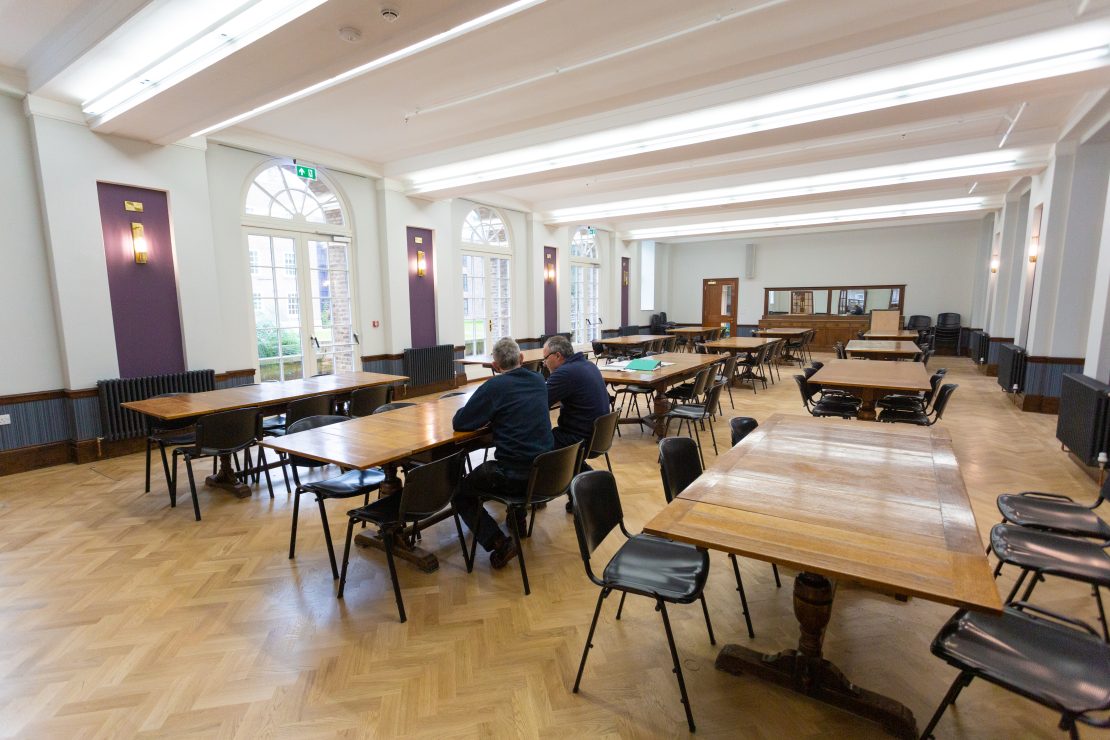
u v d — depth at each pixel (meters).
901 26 3.72
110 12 3.37
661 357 6.48
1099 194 5.84
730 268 15.66
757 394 7.89
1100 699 1.27
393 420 3.28
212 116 4.33
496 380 2.79
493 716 1.83
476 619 2.40
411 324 7.98
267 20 3.07
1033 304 6.46
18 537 3.24
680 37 3.80
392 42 3.24
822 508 1.73
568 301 11.52
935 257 12.97
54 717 1.83
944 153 6.59
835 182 7.93
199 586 2.69
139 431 4.94
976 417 6.20
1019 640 1.48
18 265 4.43
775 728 1.75
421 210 7.95
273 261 6.34
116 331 4.93
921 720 1.79
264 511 3.66
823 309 14.42
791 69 4.37
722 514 1.69
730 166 7.33
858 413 4.36
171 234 5.23
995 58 3.86
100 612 2.46
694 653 2.14
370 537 3.11
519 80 4.51
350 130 5.82
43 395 4.57
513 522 2.62
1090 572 1.82
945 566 1.34
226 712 1.86
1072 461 4.52
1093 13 3.30
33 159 4.46
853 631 2.25
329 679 2.02
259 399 4.05
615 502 2.15
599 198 9.72
